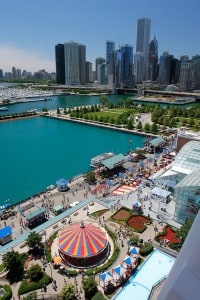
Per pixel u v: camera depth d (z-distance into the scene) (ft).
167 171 315.78
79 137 602.03
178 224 243.40
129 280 172.55
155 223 244.63
